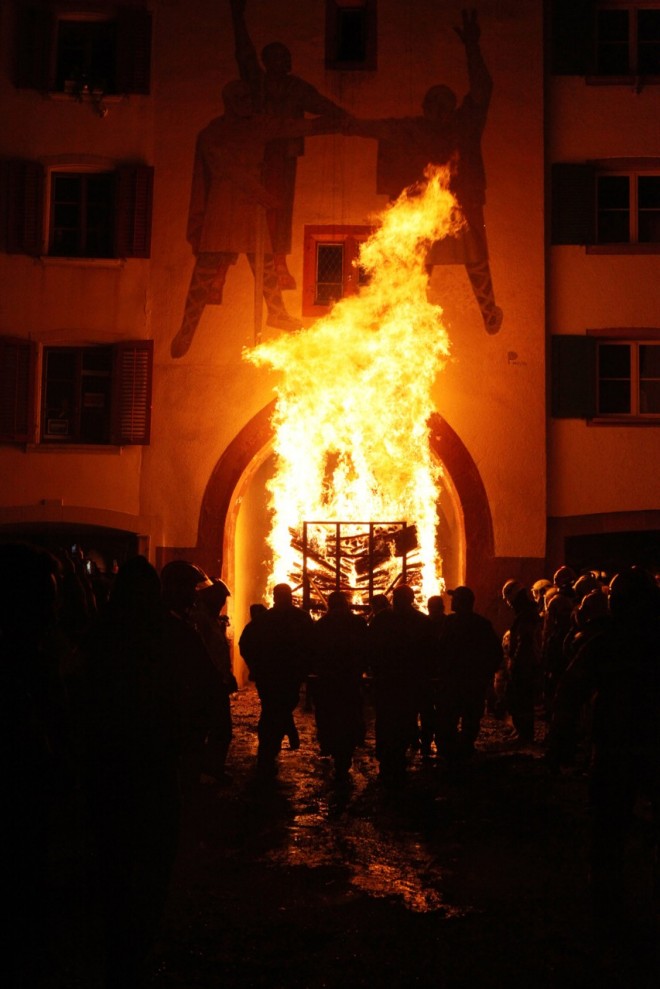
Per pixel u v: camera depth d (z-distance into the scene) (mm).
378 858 6820
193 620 10336
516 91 17609
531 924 5434
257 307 17453
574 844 7180
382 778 9141
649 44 18078
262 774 9305
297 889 6102
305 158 17609
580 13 17859
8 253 17469
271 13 17844
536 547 16984
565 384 17359
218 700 4555
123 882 4094
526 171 17500
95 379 17766
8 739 3721
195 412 17375
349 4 17906
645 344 17656
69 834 7355
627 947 5047
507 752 10953
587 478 17250
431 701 10250
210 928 5367
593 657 5195
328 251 17750
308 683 14383
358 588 15898
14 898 3688
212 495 17250
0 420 17062
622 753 5074
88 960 4844
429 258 17438
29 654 3871
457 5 17734
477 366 17281
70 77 17734
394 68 17703
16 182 17500
